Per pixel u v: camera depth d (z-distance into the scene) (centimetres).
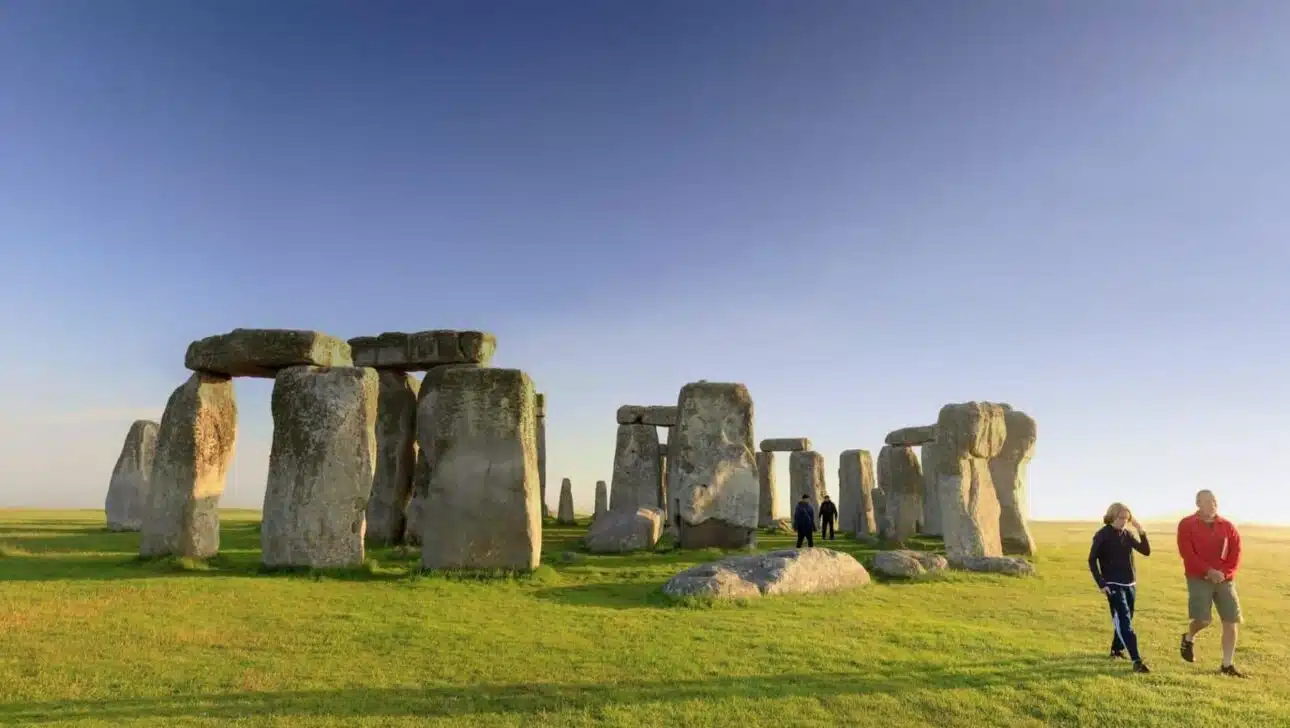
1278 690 700
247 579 1173
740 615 971
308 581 1179
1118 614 776
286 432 1330
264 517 1316
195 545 1358
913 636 867
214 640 804
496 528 1295
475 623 909
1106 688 691
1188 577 780
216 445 1424
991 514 1572
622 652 787
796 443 3041
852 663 761
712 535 1906
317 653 770
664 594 1091
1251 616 1033
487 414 1330
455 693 660
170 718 591
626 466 2619
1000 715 634
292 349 1345
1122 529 799
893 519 2258
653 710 625
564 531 2558
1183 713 635
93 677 678
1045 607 1080
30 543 1664
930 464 2248
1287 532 2916
